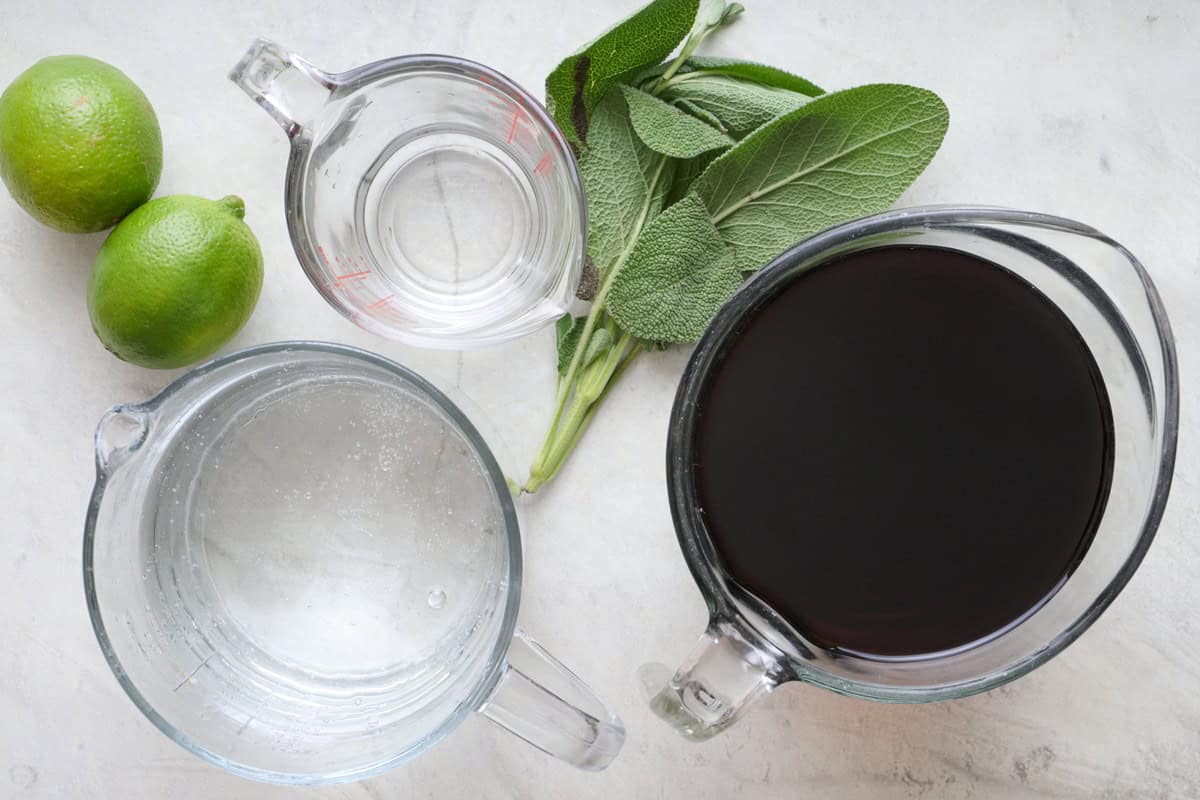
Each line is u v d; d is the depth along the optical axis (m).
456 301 0.48
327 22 0.48
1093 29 0.48
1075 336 0.41
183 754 0.49
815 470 0.41
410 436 0.49
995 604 0.41
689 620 0.48
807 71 0.48
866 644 0.41
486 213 0.48
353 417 0.49
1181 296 0.47
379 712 0.47
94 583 0.43
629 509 0.48
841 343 0.41
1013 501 0.41
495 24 0.48
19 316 0.49
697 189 0.44
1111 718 0.47
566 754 0.44
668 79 0.45
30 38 0.49
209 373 0.43
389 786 0.49
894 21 0.48
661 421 0.48
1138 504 0.39
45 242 0.49
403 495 0.49
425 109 0.47
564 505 0.48
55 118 0.43
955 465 0.41
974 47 0.48
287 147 0.48
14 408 0.49
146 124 0.45
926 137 0.43
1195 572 0.47
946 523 0.41
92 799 0.49
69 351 0.49
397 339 0.46
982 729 0.48
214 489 0.49
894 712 0.48
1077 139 0.48
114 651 0.43
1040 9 0.48
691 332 0.45
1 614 0.49
